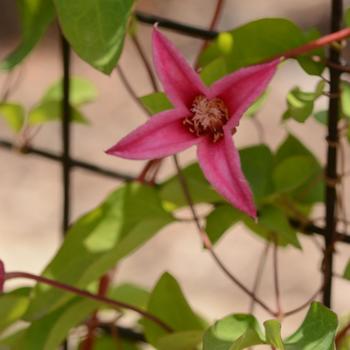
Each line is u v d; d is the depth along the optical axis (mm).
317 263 1678
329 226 735
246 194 657
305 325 678
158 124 667
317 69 711
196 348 743
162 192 748
